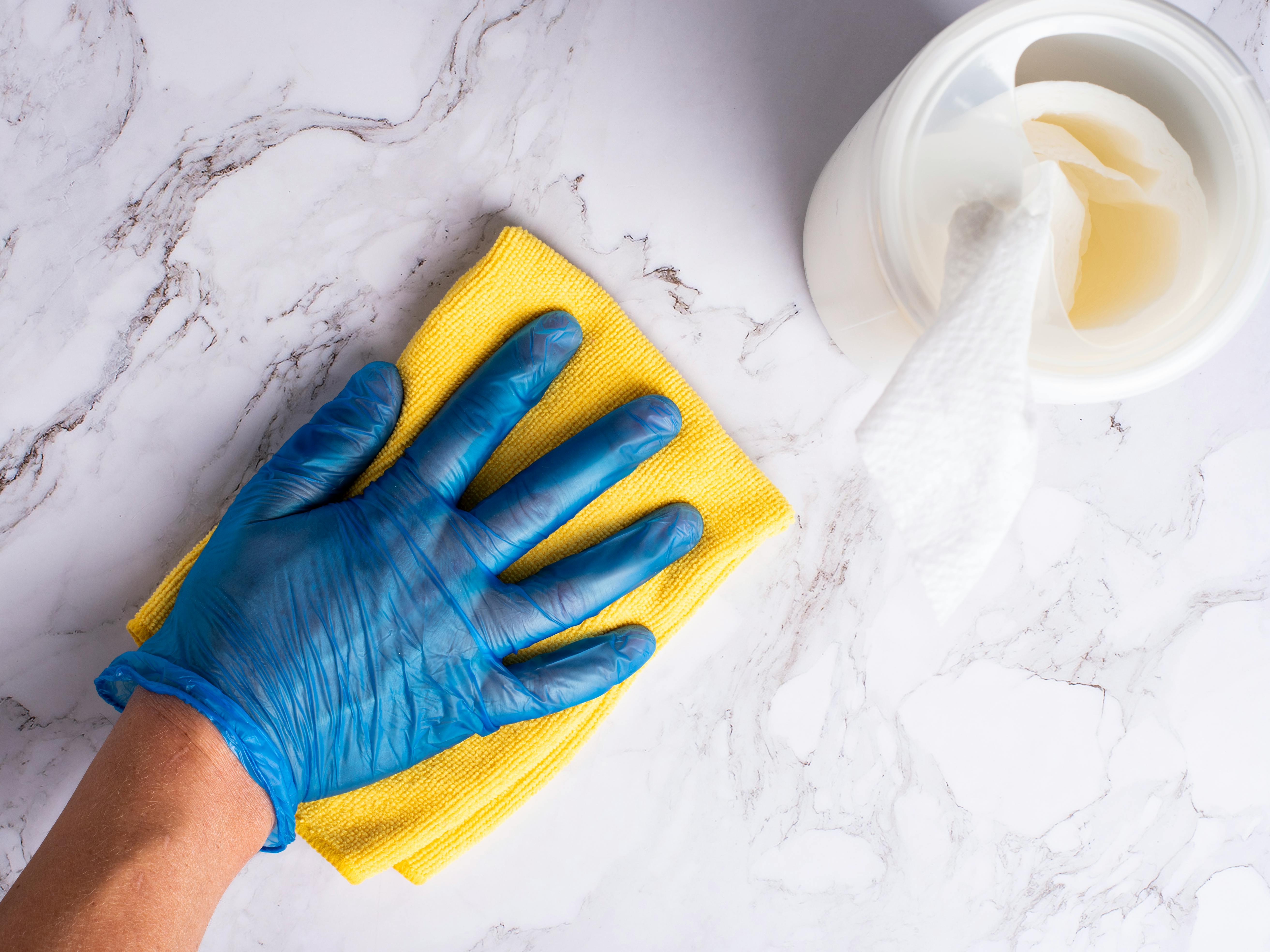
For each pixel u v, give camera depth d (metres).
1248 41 0.73
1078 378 0.50
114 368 0.72
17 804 0.75
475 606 0.69
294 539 0.67
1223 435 0.76
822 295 0.66
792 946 0.79
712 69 0.72
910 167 0.50
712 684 0.77
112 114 0.71
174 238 0.72
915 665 0.77
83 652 0.75
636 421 0.68
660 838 0.78
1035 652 0.78
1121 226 0.57
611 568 0.69
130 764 0.60
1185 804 0.79
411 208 0.73
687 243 0.73
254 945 0.77
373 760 0.69
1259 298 0.60
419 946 0.77
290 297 0.73
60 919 0.55
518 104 0.72
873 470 0.46
